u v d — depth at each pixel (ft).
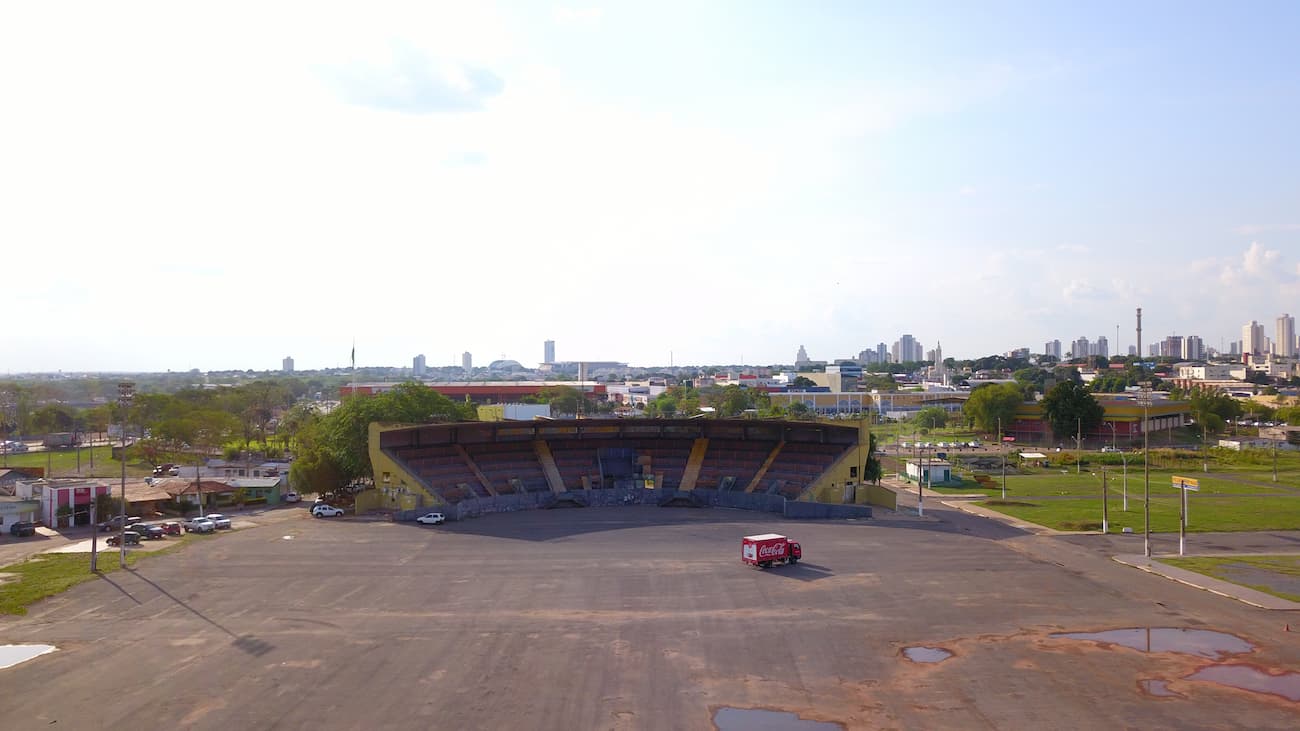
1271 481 412.77
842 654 148.77
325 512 310.45
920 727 117.91
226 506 341.21
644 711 123.13
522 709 123.54
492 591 193.67
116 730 116.06
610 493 347.77
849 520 300.40
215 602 183.83
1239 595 188.34
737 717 121.08
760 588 196.03
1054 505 338.75
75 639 157.07
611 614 174.29
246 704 125.39
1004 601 184.14
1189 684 134.31
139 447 501.97
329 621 169.07
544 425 377.71
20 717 120.57
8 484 335.67
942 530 277.64
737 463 377.30
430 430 352.69
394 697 128.16
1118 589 194.80
